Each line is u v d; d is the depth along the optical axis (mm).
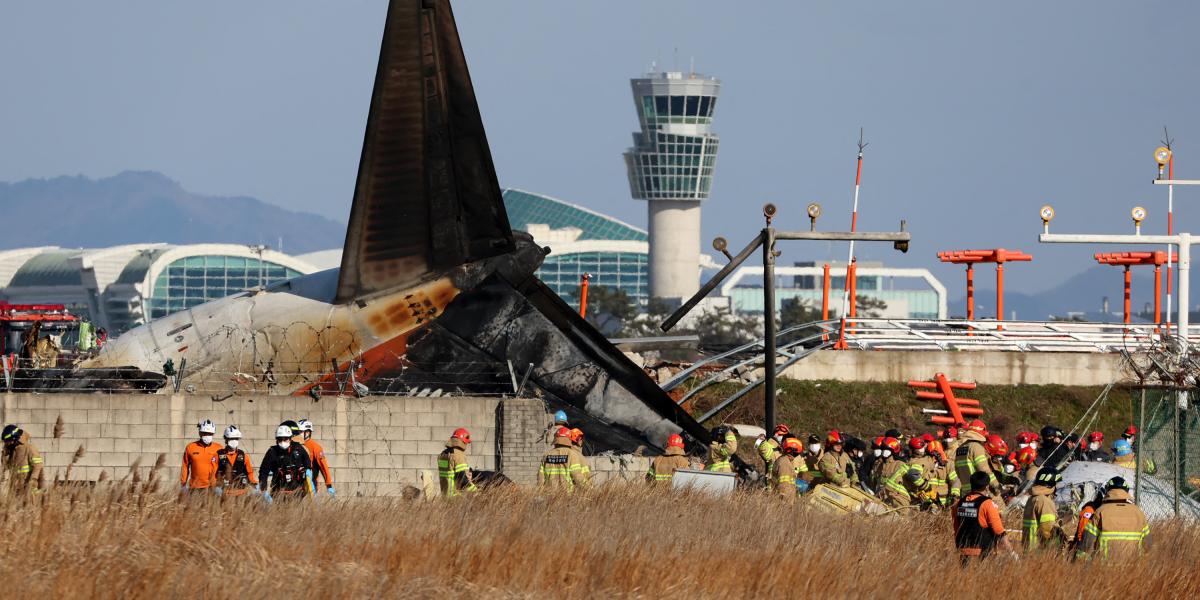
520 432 107125
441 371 122000
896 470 95938
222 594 51094
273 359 121688
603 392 123312
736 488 92500
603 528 70938
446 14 117000
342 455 107438
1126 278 180500
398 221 121188
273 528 63219
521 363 122000
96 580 51500
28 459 80125
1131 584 63469
